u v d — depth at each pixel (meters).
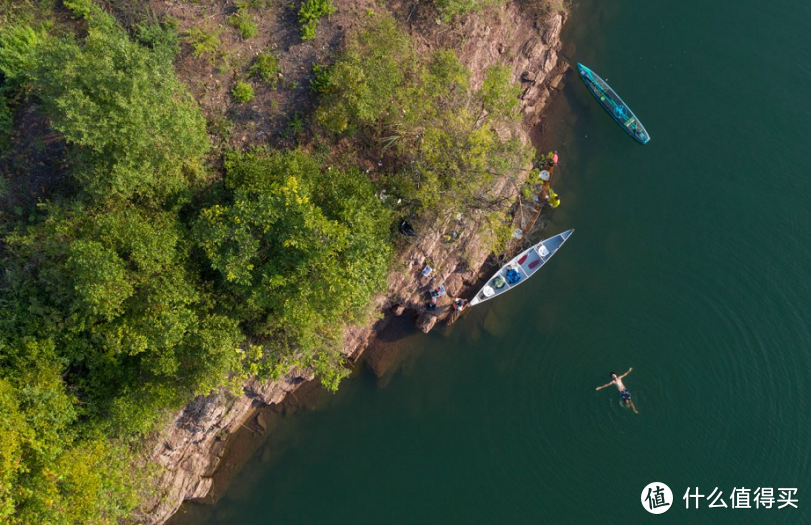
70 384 25.69
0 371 23.05
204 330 23.81
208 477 33.03
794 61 36.94
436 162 28.08
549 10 35.16
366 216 25.12
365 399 34.69
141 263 22.34
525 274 35.31
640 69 36.75
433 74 29.55
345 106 27.73
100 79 21.23
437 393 35.03
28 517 21.42
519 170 31.09
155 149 23.28
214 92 28.47
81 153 23.36
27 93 25.88
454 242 33.47
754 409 34.47
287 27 29.19
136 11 27.22
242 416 33.50
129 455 28.62
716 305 35.44
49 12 26.47
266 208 22.97
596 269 35.91
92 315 23.33
